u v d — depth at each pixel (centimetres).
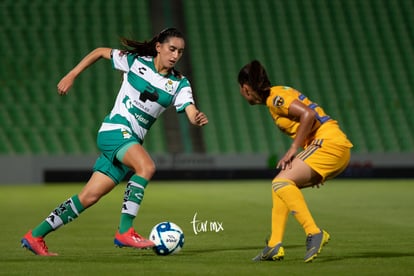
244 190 6675
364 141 9575
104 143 2289
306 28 10550
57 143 8712
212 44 10188
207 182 8288
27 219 3988
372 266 2014
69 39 9681
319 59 10269
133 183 2244
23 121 8819
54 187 7419
